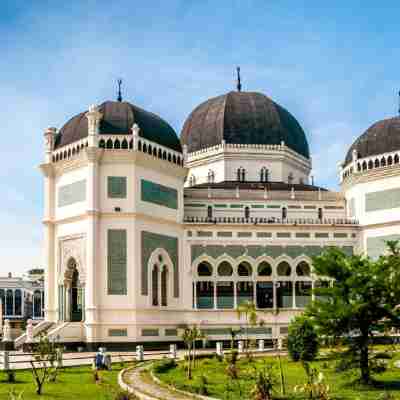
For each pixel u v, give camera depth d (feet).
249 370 134.41
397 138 229.25
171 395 105.29
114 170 203.51
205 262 224.12
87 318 194.49
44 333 196.13
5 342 202.69
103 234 200.03
